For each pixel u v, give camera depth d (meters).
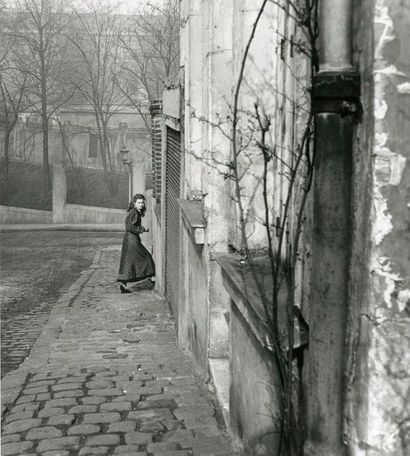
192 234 6.86
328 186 2.56
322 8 2.55
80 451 4.64
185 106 8.31
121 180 47.91
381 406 2.47
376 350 2.45
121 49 51.81
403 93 2.38
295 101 3.50
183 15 8.88
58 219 38.72
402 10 2.36
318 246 2.61
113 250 25.56
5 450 4.70
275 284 3.09
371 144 2.41
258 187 4.62
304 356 2.96
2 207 38.50
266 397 3.58
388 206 2.41
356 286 2.55
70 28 52.09
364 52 2.45
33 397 6.02
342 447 2.66
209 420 5.16
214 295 6.14
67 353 8.94
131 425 5.11
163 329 10.62
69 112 52.78
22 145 51.41
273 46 4.50
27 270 20.22
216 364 6.10
